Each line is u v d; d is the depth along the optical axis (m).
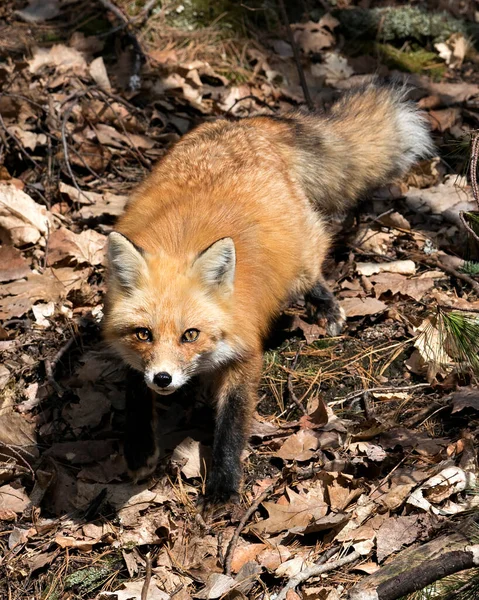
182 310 8.12
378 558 7.96
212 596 7.66
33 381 10.48
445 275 11.83
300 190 11.15
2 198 12.36
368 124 12.65
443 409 9.59
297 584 7.70
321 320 11.09
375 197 13.70
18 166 13.73
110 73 15.80
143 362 8.26
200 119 15.17
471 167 8.23
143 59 16.08
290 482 8.93
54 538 8.48
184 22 17.30
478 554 7.25
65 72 15.18
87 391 10.12
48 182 13.42
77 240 12.23
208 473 9.12
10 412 9.95
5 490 9.11
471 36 18.05
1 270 11.76
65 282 11.70
